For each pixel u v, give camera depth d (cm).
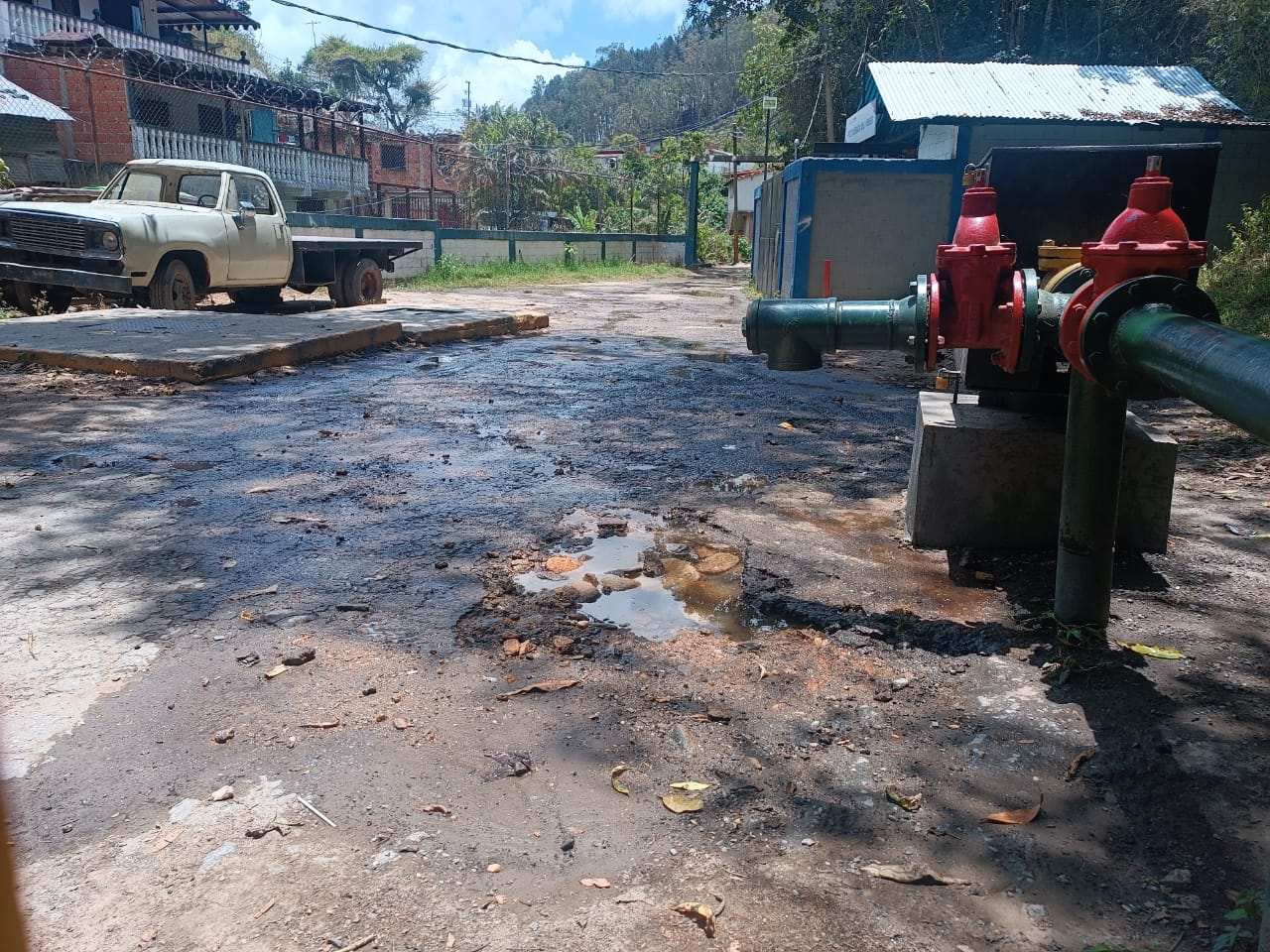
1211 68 2094
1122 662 292
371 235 2138
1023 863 203
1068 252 350
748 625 326
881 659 299
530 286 2330
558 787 226
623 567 374
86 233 1042
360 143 3325
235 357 771
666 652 302
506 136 3812
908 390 827
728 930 181
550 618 322
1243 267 1121
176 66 2598
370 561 370
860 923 184
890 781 233
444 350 999
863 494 483
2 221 1064
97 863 196
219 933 178
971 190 289
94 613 316
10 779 224
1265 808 220
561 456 548
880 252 1495
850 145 1853
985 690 279
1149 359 198
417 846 203
